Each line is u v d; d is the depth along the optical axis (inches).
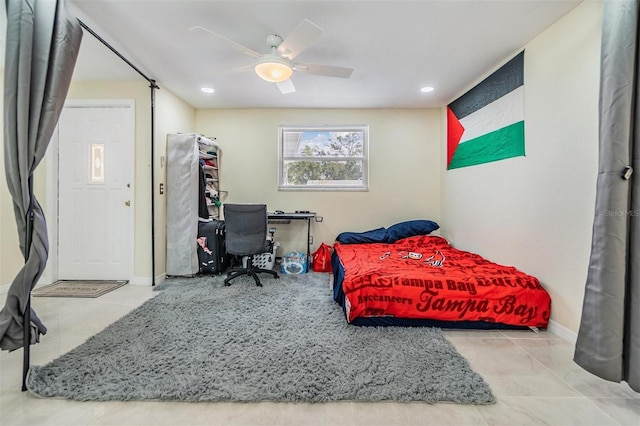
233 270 135.7
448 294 83.8
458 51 98.7
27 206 58.4
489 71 114.0
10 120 56.8
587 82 73.7
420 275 89.7
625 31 54.2
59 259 128.2
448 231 154.5
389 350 70.9
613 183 55.4
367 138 167.0
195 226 135.9
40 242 60.1
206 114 166.4
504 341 77.8
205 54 101.0
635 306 53.9
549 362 67.6
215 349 70.5
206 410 51.8
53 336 78.1
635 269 54.1
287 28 85.1
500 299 83.4
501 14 78.7
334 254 142.0
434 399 54.1
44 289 116.6
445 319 84.0
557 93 82.5
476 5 75.1
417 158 166.6
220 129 166.7
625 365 55.6
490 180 115.6
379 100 149.9
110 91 124.9
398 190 167.5
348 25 83.5
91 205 127.8
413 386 57.3
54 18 61.1
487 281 86.6
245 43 93.7
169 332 79.3
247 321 86.6
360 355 68.5
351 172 170.2
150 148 125.0
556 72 82.8
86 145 126.7
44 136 59.9
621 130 54.6
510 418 50.4
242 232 122.7
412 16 79.4
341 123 166.4
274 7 75.9
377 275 89.0
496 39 91.4
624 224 54.7
